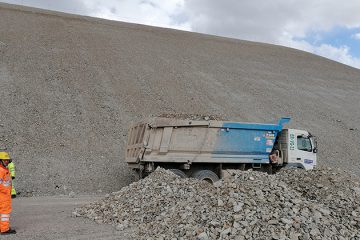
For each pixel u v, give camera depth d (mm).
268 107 32312
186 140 14477
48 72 28719
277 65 50125
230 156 15242
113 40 42969
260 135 15852
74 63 31859
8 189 8500
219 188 8734
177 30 64250
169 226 8031
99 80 29609
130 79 31453
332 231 7582
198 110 27969
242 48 57875
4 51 30891
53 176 17047
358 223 8328
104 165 18750
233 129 15234
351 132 30375
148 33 53688
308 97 38062
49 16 49156
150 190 10500
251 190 8383
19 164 17391
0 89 24328
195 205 8484
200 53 47312
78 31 43438
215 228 7367
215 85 35281
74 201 13609
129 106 26031
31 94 24625
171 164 14664
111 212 9938
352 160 25016
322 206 8797
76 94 26125
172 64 38906
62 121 22219
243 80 39094
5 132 19828
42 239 7957
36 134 20344
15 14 45688
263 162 15945
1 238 8023
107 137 21547
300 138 16781
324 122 31578
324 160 24094
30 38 36031
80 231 8617
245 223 7316
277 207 7891
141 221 9109
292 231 7199
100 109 24656
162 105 27469
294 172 11602
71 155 19078
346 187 10289
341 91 43469
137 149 14273
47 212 11211
